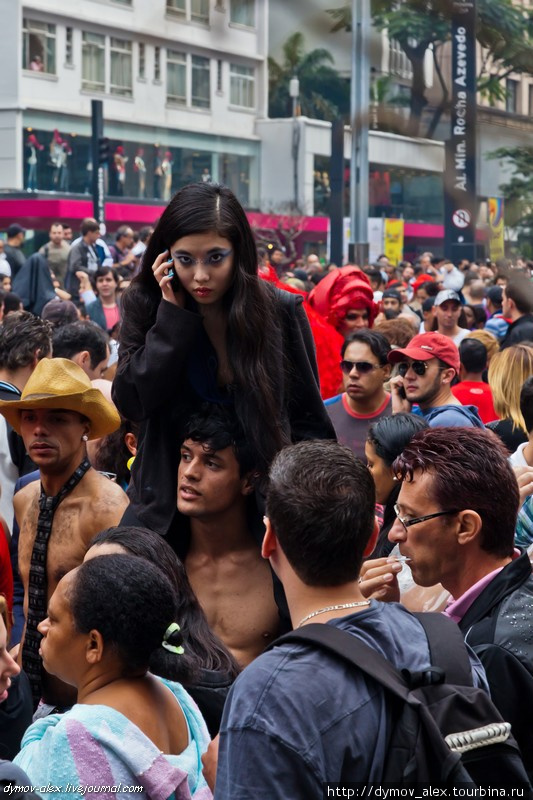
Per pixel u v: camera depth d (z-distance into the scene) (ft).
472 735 8.22
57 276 68.03
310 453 9.24
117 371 13.60
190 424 13.35
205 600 13.89
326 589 8.99
